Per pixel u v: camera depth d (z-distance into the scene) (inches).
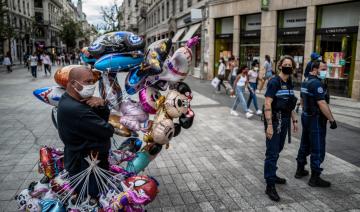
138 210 107.8
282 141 161.6
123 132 135.4
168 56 133.6
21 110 364.5
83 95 97.1
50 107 384.2
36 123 303.7
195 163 206.2
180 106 130.8
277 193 161.0
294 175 187.6
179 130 137.5
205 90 591.8
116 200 101.8
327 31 513.7
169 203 152.4
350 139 266.2
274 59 617.3
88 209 103.7
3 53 1619.1
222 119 340.8
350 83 486.3
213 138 265.1
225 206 150.3
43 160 115.9
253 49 686.5
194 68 957.2
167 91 140.1
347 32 484.1
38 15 2522.1
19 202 113.3
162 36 1392.7
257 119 343.3
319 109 166.6
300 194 163.3
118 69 126.0
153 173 188.9
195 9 826.2
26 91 527.8
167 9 1284.4
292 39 584.1
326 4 509.0
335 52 505.7
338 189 169.3
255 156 221.5
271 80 155.9
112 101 133.4
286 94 155.2
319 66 167.9
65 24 2514.8
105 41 126.1
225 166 201.6
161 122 128.2
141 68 129.6
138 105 134.1
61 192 107.0
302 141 179.9
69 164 102.7
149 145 133.7
